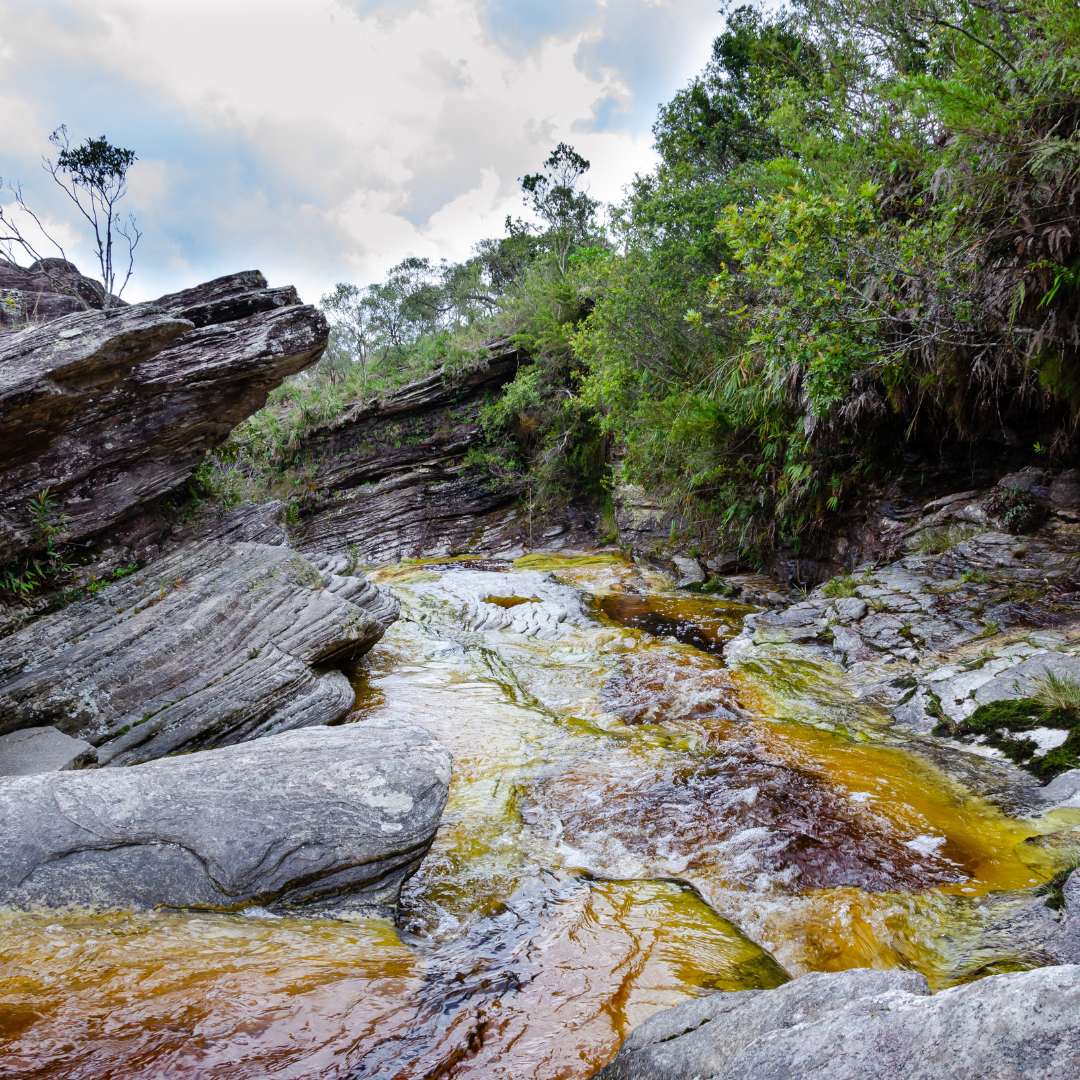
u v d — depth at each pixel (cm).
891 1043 133
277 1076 218
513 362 2108
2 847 313
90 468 670
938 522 901
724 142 1389
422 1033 245
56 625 616
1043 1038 117
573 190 2355
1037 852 376
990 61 605
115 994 254
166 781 366
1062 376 687
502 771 536
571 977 286
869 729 581
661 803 468
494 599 1170
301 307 775
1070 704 516
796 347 764
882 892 351
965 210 632
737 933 329
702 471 1177
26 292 999
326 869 342
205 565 726
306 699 639
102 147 1170
